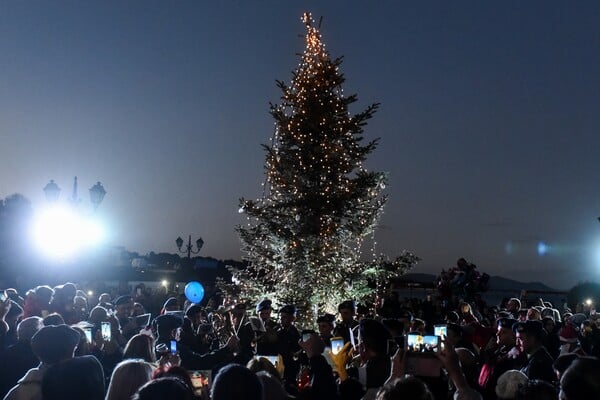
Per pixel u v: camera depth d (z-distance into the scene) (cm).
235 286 1927
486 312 1925
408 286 2225
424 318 1752
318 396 596
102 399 488
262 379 515
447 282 1981
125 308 1248
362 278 1855
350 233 1867
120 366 541
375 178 1842
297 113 1861
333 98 1872
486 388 797
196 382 586
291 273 1808
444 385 570
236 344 896
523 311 1535
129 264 4006
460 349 811
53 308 1163
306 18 1983
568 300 2714
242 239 1889
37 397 564
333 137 1862
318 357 616
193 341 964
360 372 654
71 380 472
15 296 1409
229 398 391
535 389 450
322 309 1825
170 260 4472
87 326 891
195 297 1590
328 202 1811
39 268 2702
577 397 414
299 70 1952
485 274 2005
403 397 392
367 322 648
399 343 873
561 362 621
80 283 2386
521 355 792
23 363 755
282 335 1034
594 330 1330
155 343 896
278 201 1912
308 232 1811
